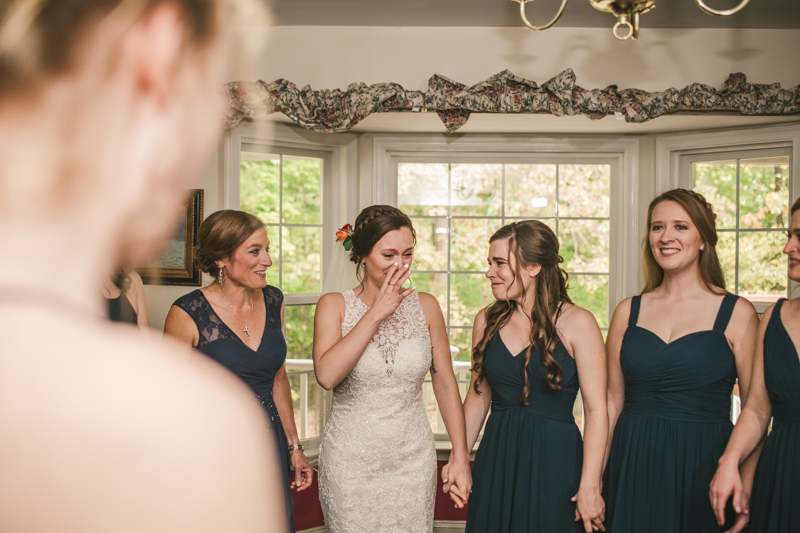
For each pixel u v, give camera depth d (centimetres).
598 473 191
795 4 275
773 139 322
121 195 25
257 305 227
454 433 210
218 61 27
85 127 24
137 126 25
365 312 210
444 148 359
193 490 23
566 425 200
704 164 354
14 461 21
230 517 24
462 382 366
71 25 23
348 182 352
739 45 306
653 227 214
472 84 312
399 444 202
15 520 21
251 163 332
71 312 24
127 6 24
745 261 344
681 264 205
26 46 23
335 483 201
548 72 310
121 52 24
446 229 368
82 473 22
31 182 23
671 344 198
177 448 23
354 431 202
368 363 202
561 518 193
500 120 323
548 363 196
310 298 345
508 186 368
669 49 308
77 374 23
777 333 184
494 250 211
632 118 298
